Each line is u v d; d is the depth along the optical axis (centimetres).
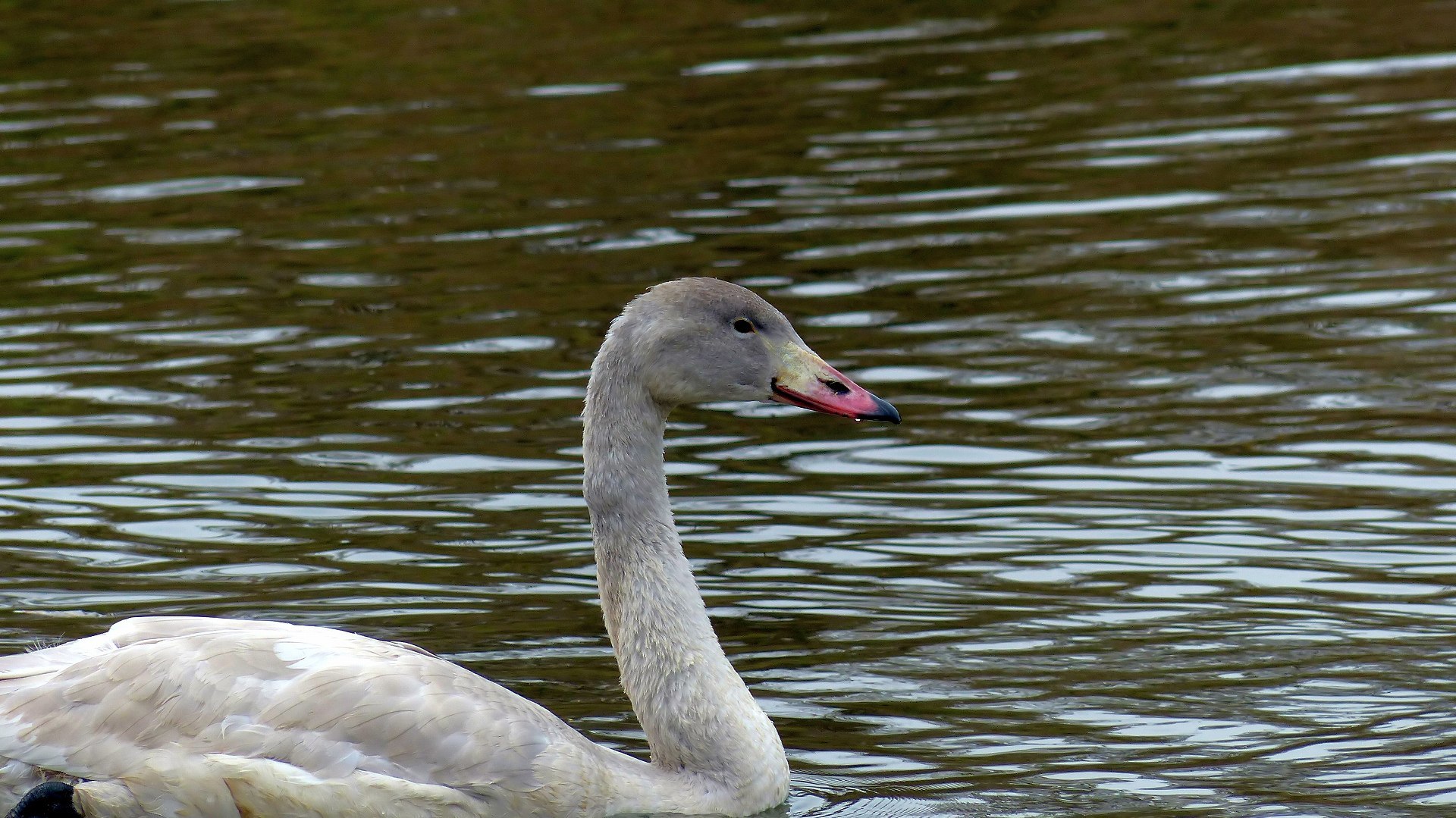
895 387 1524
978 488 1320
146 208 2033
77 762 851
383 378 1556
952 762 934
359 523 1265
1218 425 1419
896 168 2098
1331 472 1323
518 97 2411
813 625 1109
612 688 1031
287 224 1977
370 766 849
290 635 884
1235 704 990
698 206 1991
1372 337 1588
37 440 1426
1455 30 2555
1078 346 1595
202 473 1358
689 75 2484
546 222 1953
